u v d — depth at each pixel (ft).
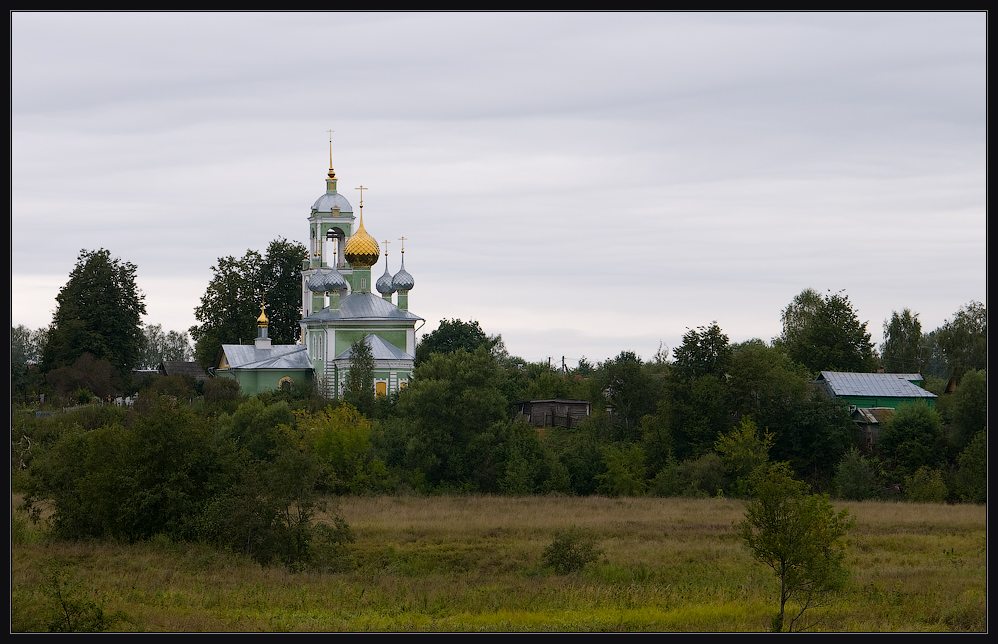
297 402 316.60
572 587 131.75
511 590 131.23
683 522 196.34
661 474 268.82
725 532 182.91
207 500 165.07
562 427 328.70
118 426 177.47
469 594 127.13
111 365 412.77
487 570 152.05
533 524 191.62
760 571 145.38
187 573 138.82
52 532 168.25
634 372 307.78
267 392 349.20
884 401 319.27
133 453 166.81
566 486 267.18
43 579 130.52
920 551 166.50
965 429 275.18
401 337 389.39
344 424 264.72
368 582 137.28
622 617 114.93
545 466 270.05
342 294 409.90
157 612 114.83
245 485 153.79
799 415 285.84
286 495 153.07
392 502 231.71
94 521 166.71
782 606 110.73
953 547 169.68
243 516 151.43
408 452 267.39
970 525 192.65
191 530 161.38
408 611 120.47
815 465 285.84
